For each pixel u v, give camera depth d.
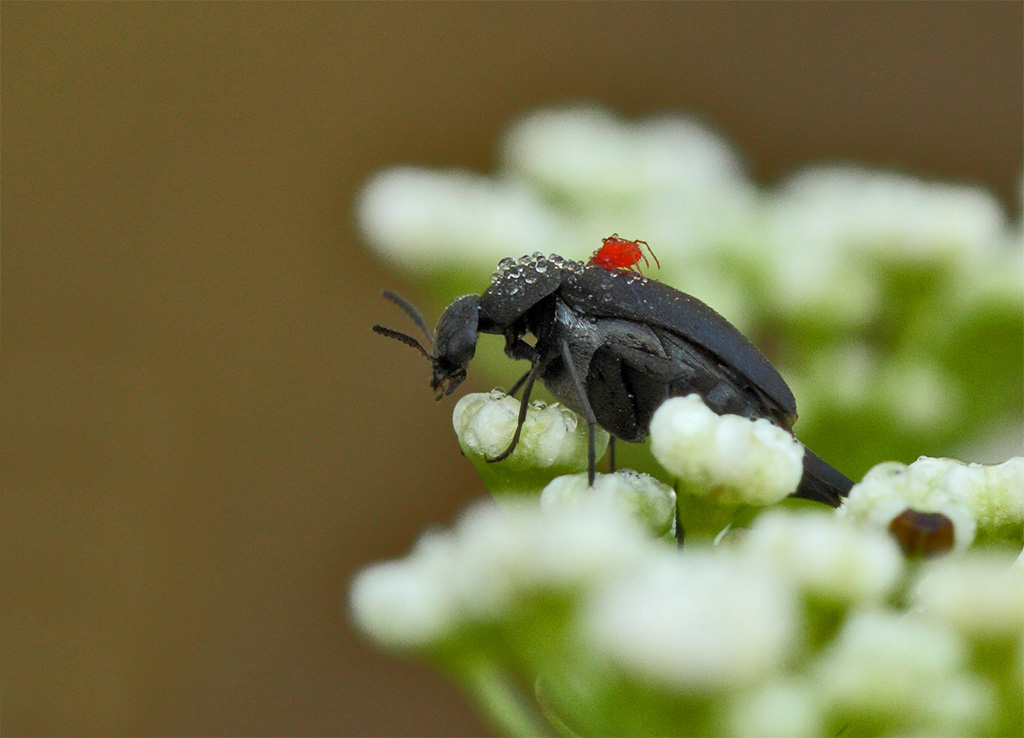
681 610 0.05
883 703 0.05
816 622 0.05
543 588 0.05
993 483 0.05
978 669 0.05
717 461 0.05
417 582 0.05
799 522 0.05
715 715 0.05
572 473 0.06
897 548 0.05
